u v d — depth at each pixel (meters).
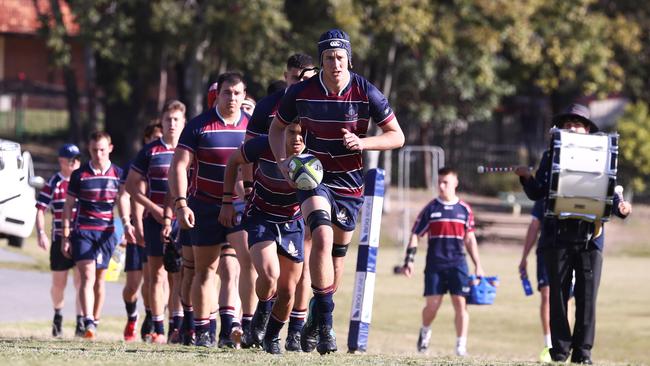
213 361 26.77
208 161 37.59
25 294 67.69
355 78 30.94
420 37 134.75
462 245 53.28
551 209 36.75
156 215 45.91
